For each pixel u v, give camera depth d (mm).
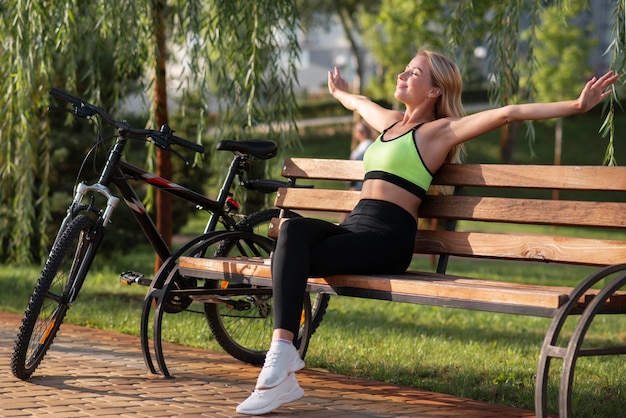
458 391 4699
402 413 3988
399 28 17891
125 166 4719
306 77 60406
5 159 7977
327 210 4867
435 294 3678
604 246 3875
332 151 36969
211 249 5648
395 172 4312
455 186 4453
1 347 5277
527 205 4164
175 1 7348
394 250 4172
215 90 7258
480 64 46281
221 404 3977
